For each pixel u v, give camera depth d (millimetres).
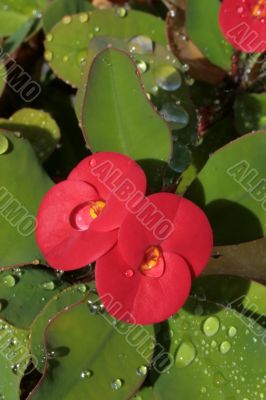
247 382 121
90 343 119
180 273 109
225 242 126
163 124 125
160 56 141
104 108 125
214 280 129
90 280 133
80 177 112
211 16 148
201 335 124
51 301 125
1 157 128
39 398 113
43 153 147
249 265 133
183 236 109
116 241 109
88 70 128
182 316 126
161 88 138
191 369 123
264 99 147
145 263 110
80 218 113
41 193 129
